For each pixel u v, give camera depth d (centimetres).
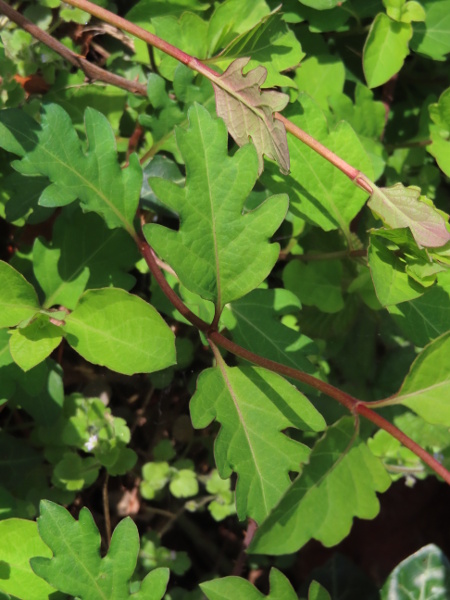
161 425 35
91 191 26
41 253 27
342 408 35
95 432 31
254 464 24
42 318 25
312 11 32
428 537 42
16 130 25
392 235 24
